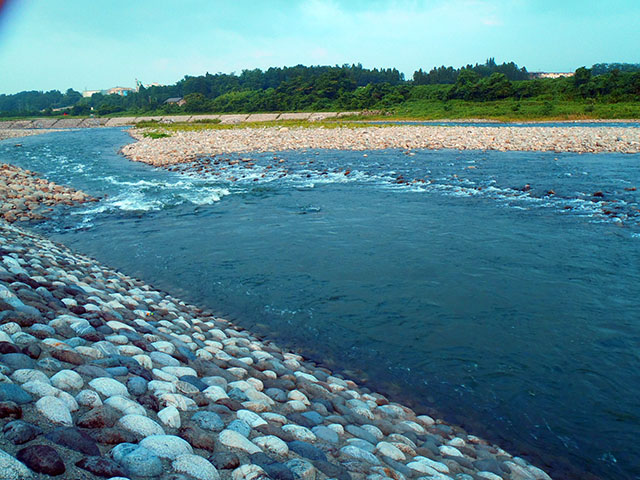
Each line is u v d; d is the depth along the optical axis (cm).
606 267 920
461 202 1473
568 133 3094
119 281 822
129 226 1293
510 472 403
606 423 500
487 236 1127
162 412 338
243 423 355
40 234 1222
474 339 668
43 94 14225
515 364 607
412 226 1223
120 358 409
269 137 3519
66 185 1925
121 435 292
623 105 5147
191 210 1459
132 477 260
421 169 2073
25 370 330
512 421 505
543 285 844
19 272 614
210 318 719
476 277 884
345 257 1004
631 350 635
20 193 1630
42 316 460
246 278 899
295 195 1625
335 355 632
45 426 280
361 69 11894
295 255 1023
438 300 791
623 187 1612
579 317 726
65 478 242
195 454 300
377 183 1800
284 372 531
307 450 340
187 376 421
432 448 425
